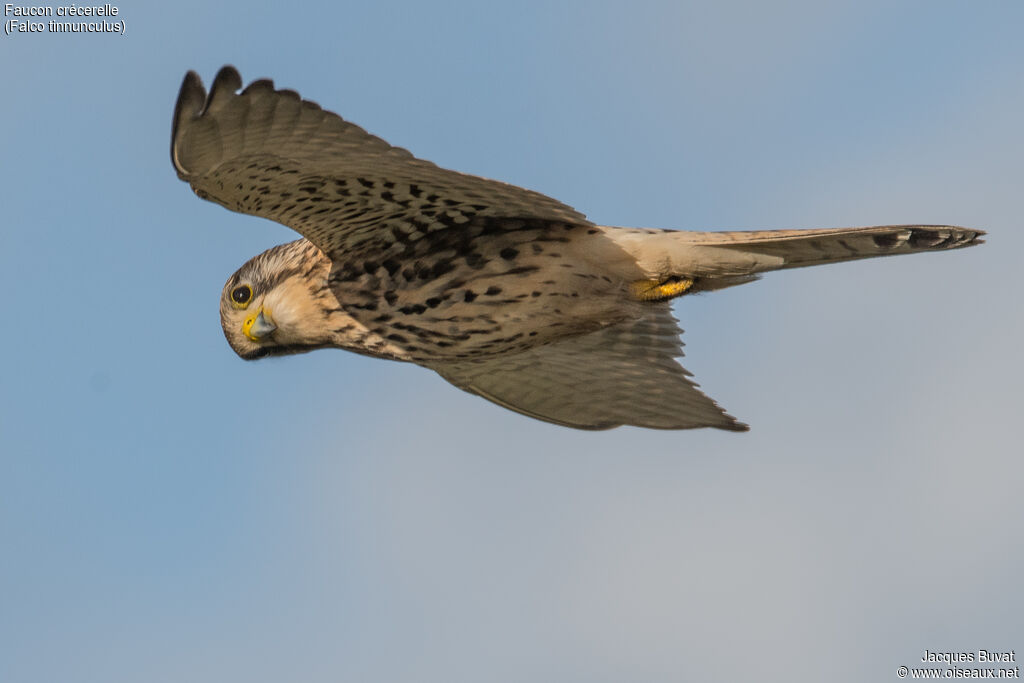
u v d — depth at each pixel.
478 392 16.05
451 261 13.13
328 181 11.80
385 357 14.38
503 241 12.98
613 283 13.18
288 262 14.25
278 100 10.55
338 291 13.73
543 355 15.16
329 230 12.84
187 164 11.08
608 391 15.62
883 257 12.76
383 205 12.34
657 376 15.15
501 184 11.59
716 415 15.47
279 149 11.17
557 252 12.98
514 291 13.23
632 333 14.80
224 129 10.77
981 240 12.37
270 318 14.37
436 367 15.65
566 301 13.30
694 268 12.98
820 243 12.66
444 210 12.48
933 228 12.41
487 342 13.82
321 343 14.39
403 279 13.34
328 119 10.75
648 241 12.95
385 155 11.17
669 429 16.09
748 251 12.86
